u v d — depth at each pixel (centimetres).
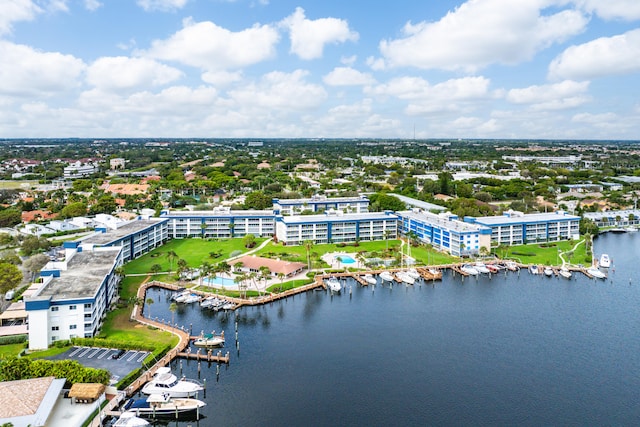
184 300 19200
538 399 12519
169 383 12212
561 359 14712
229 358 14600
